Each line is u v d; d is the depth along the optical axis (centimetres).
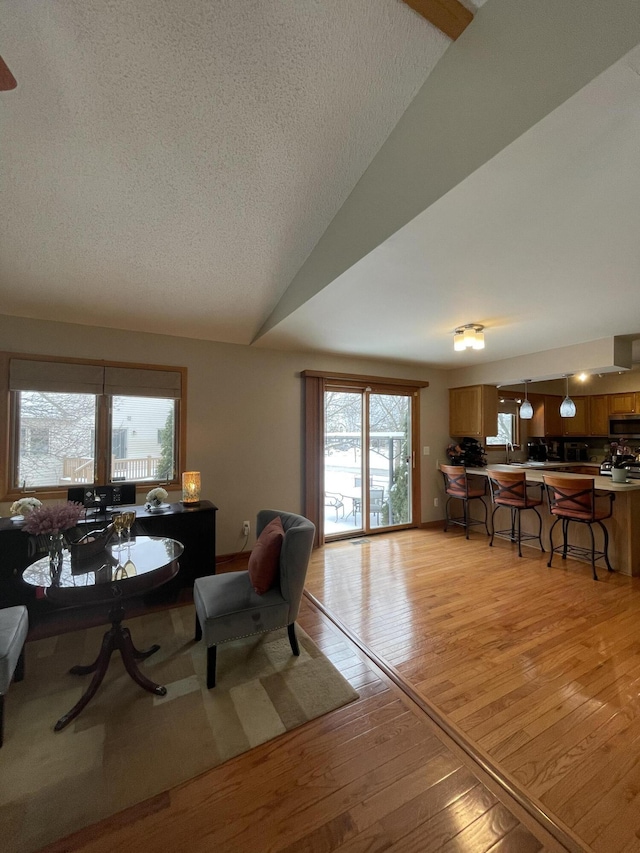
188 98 158
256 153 183
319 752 157
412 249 193
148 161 184
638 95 103
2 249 231
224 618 198
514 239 183
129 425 352
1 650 164
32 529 193
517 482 412
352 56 145
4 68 100
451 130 145
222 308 321
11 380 301
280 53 144
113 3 129
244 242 245
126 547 233
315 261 254
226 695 190
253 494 406
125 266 258
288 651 229
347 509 480
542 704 183
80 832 125
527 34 117
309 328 338
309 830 126
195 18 134
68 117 162
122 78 150
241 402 400
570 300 268
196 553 325
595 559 381
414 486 529
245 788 141
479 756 154
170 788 141
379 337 371
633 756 153
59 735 165
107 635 193
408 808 133
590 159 128
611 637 243
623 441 599
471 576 348
